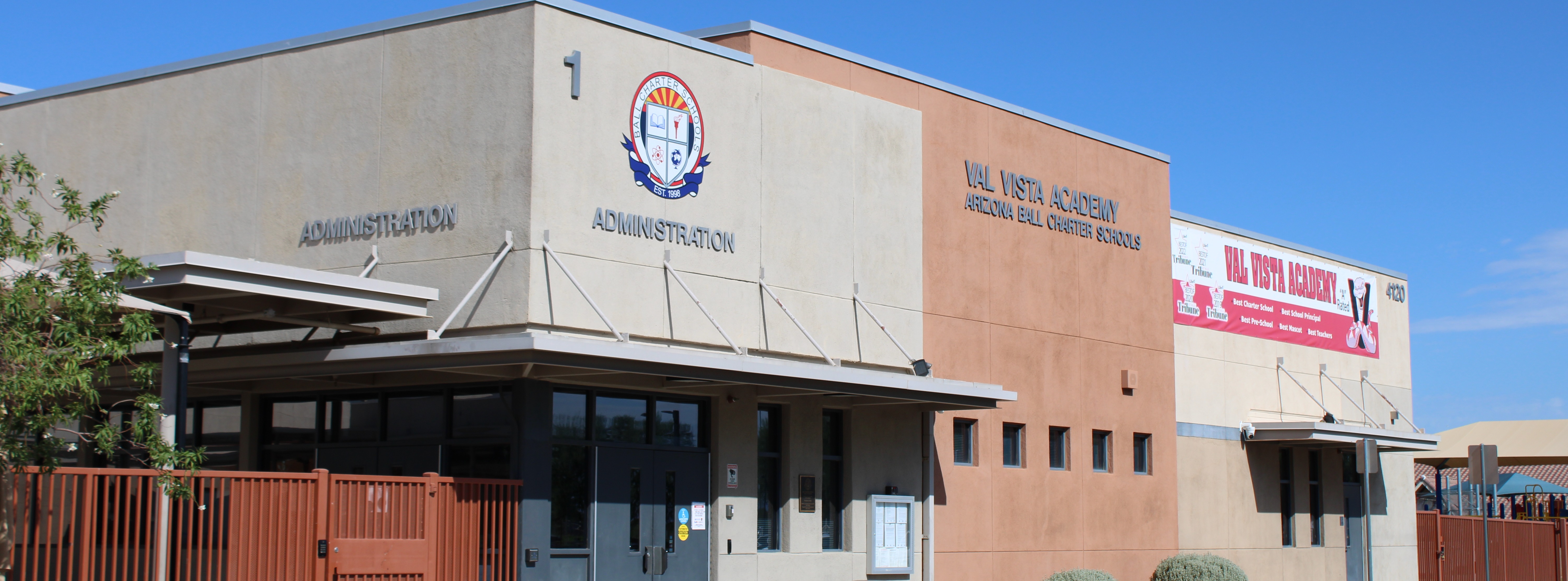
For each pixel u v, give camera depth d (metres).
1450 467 45.62
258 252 17.59
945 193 21.31
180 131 18.52
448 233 16.23
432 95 16.64
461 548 14.55
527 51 16.08
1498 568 30.09
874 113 20.22
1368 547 23.48
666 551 17.27
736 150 18.09
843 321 19.25
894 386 17.78
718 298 17.59
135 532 12.02
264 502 12.95
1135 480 24.58
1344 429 27.47
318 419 17.97
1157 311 25.62
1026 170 22.95
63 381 11.20
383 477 13.88
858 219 19.73
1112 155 24.95
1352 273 32.03
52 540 12.26
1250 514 27.52
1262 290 28.88
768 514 18.72
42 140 19.69
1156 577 23.98
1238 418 27.67
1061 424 23.09
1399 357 33.53
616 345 14.55
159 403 12.34
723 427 18.05
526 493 15.59
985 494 21.64
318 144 17.39
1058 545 22.77
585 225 16.22
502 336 14.61
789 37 19.53
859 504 19.69
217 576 12.52
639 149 16.92
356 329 16.12
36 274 11.89
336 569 13.34
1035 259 22.89
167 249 18.31
